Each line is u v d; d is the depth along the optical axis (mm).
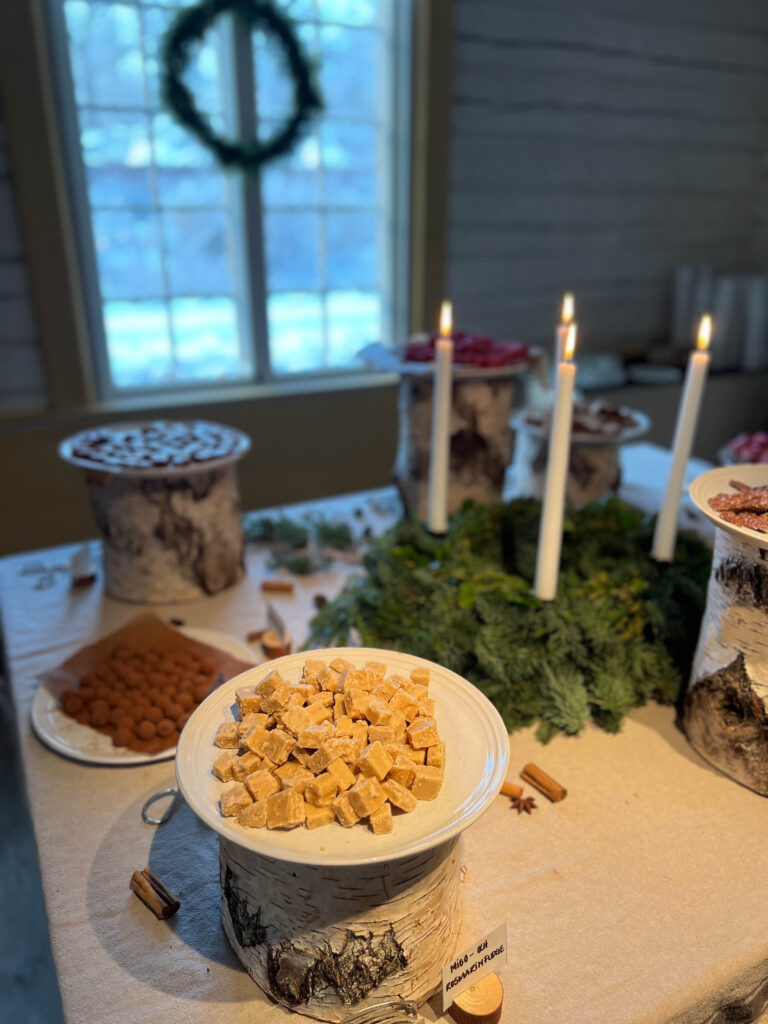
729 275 2732
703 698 833
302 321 2172
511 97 2137
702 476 857
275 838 534
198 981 622
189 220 1957
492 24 2033
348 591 1019
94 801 792
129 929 664
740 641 774
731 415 2566
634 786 814
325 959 570
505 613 902
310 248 2111
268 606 1063
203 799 560
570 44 2162
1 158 1664
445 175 2094
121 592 1181
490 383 1278
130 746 847
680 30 2303
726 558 771
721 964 632
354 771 576
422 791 565
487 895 690
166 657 975
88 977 624
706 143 2510
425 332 2230
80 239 1842
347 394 2158
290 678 690
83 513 1944
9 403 1839
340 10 1935
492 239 2275
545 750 864
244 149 1852
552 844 744
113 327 1960
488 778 578
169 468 1086
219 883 704
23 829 1291
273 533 1406
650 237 2547
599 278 2514
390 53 2021
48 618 1135
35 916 1165
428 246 2146
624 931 660
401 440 1380
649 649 917
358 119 2053
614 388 2328
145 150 1856
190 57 1749
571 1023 589
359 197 2129
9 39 1573
